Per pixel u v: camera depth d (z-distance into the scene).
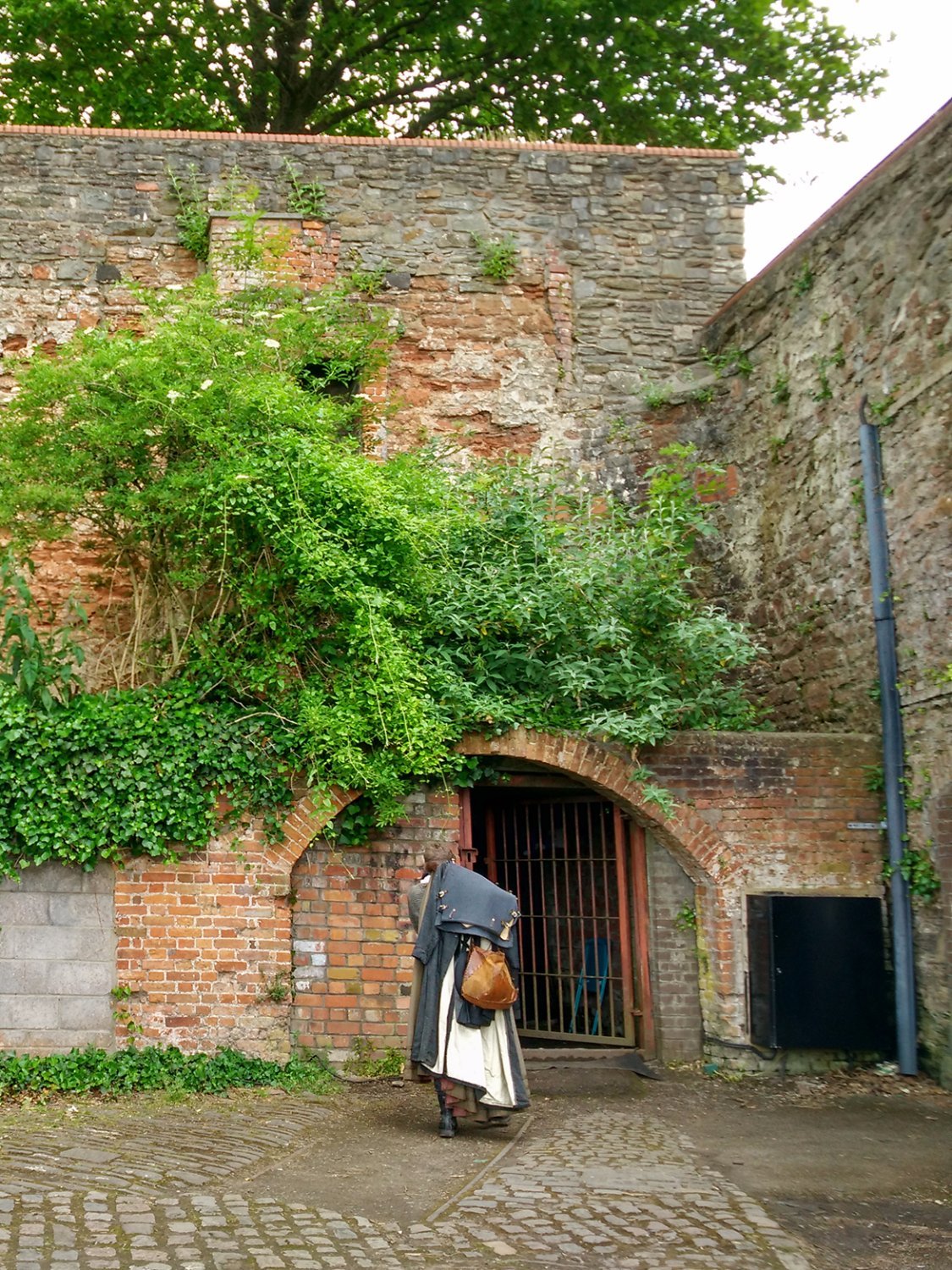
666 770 8.99
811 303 10.58
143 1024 8.18
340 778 8.45
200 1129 6.79
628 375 12.74
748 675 11.29
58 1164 5.88
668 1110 7.69
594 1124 7.21
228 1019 8.26
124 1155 6.12
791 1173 6.11
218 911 8.34
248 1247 4.73
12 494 8.45
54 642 9.74
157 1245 4.71
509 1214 5.28
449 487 9.70
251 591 8.64
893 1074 8.59
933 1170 6.18
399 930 8.70
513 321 12.70
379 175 12.70
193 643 8.77
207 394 8.50
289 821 8.50
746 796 9.02
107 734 8.21
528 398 12.58
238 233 11.04
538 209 12.92
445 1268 4.62
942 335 8.61
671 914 9.19
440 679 8.84
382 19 17.23
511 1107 6.75
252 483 8.41
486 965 6.57
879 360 9.45
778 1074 8.70
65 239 12.27
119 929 8.23
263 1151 6.30
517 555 9.56
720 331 12.30
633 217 13.05
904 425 9.08
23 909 8.16
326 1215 5.19
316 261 12.41
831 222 10.27
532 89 17.89
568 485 12.30
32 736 8.07
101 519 9.03
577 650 9.22
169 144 12.50
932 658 8.61
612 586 9.45
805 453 10.57
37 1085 7.79
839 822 9.05
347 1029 8.55
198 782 8.37
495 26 16.88
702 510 10.62
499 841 10.26
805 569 10.49
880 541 9.25
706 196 13.19
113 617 9.71
